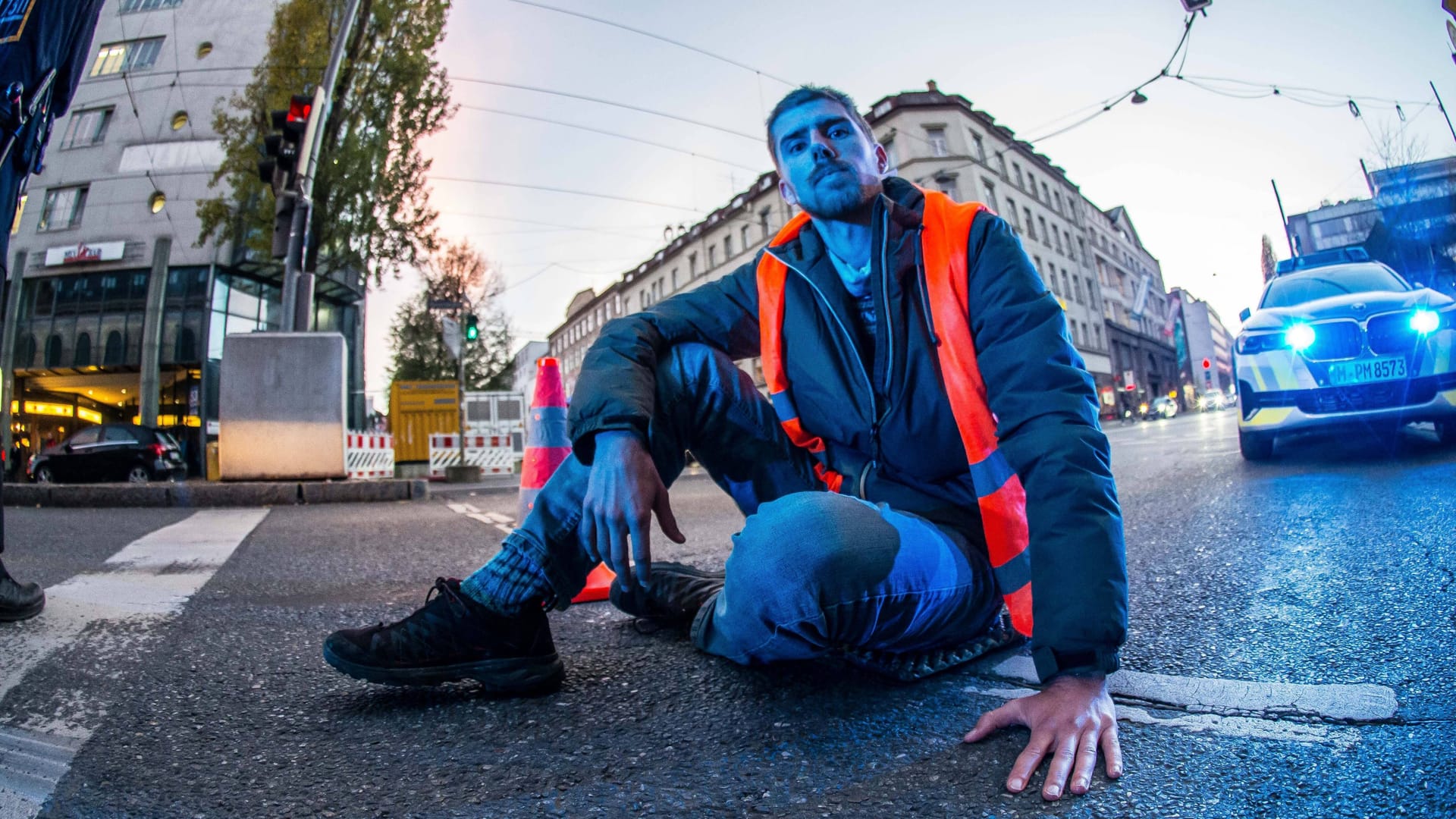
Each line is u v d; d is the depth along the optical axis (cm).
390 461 1259
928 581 111
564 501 124
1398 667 113
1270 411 421
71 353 2022
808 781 92
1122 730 100
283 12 1595
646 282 4681
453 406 1518
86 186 2092
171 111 2127
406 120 1606
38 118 190
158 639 174
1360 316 400
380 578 261
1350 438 527
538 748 109
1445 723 93
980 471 111
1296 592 163
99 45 2198
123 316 2027
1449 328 383
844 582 104
